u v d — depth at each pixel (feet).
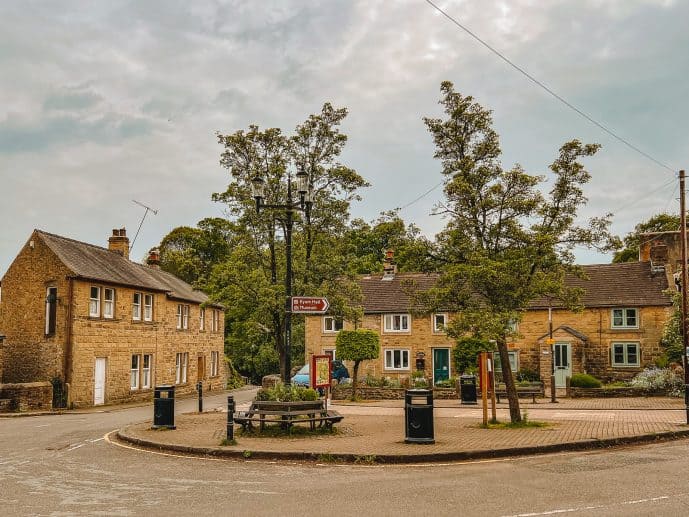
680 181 94.79
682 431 53.11
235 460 43.11
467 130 62.13
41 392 95.86
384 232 83.51
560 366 126.21
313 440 49.93
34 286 103.91
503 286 58.13
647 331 125.08
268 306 79.15
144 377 122.42
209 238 218.59
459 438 50.21
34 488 34.04
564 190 59.72
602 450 46.03
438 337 136.77
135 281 119.44
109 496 31.94
